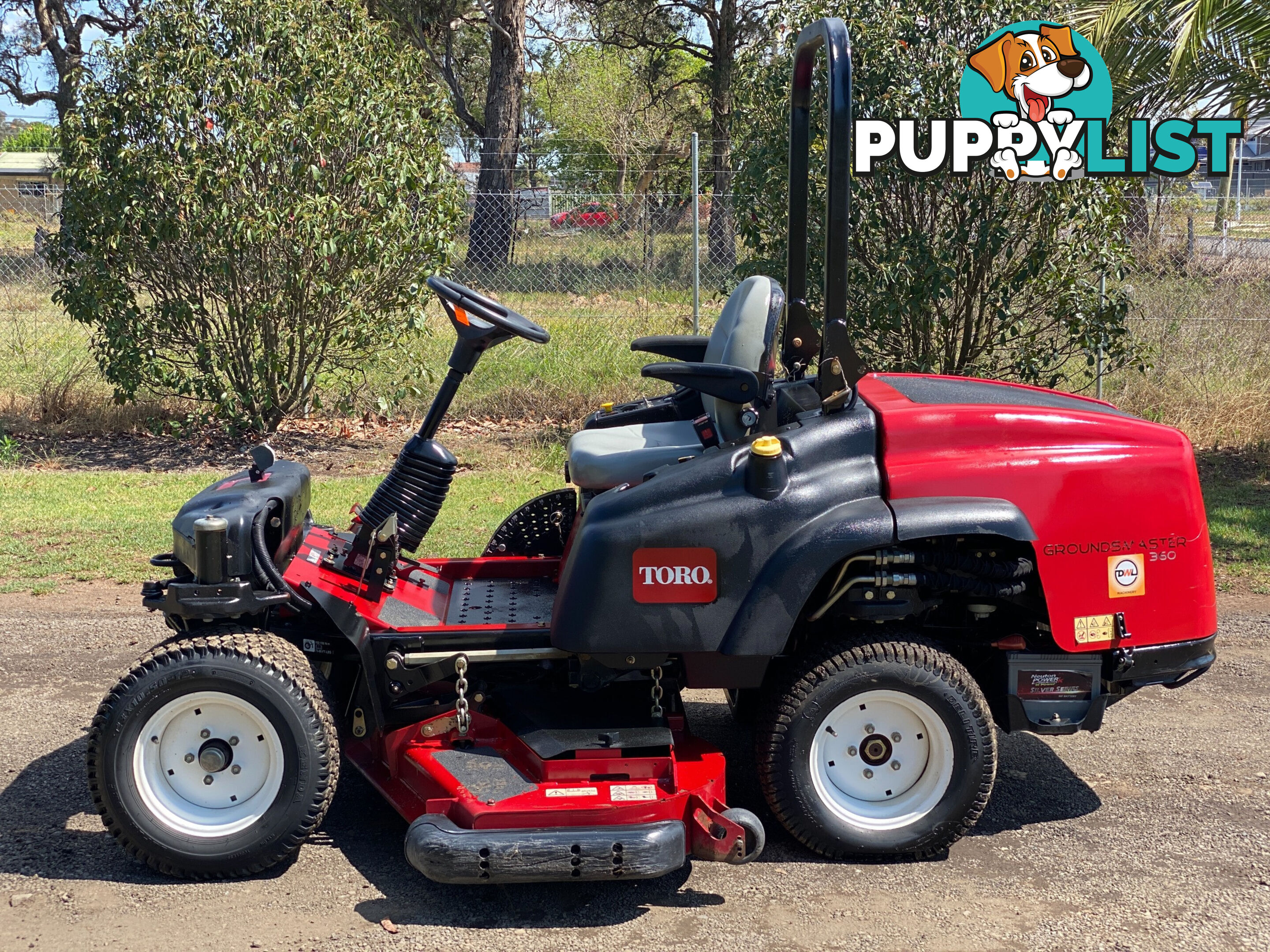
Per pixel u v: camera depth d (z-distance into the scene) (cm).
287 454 917
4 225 1587
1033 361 827
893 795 356
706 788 344
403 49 952
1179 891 335
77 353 1114
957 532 337
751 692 436
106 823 330
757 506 342
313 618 365
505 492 786
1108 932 312
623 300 1172
